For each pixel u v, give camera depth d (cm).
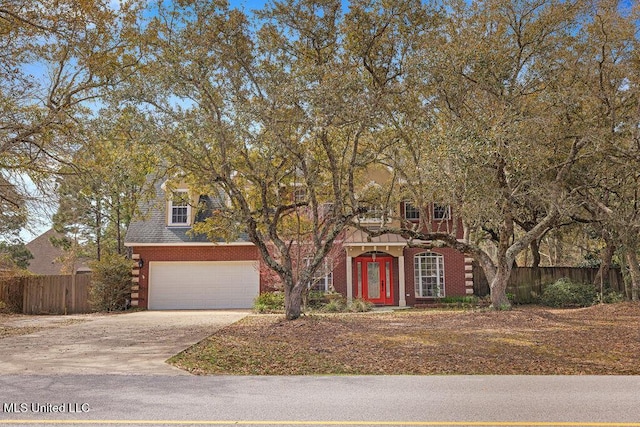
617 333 1384
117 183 1966
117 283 2470
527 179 1641
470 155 1378
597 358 1103
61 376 898
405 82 1520
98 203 3338
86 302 2506
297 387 829
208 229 1877
